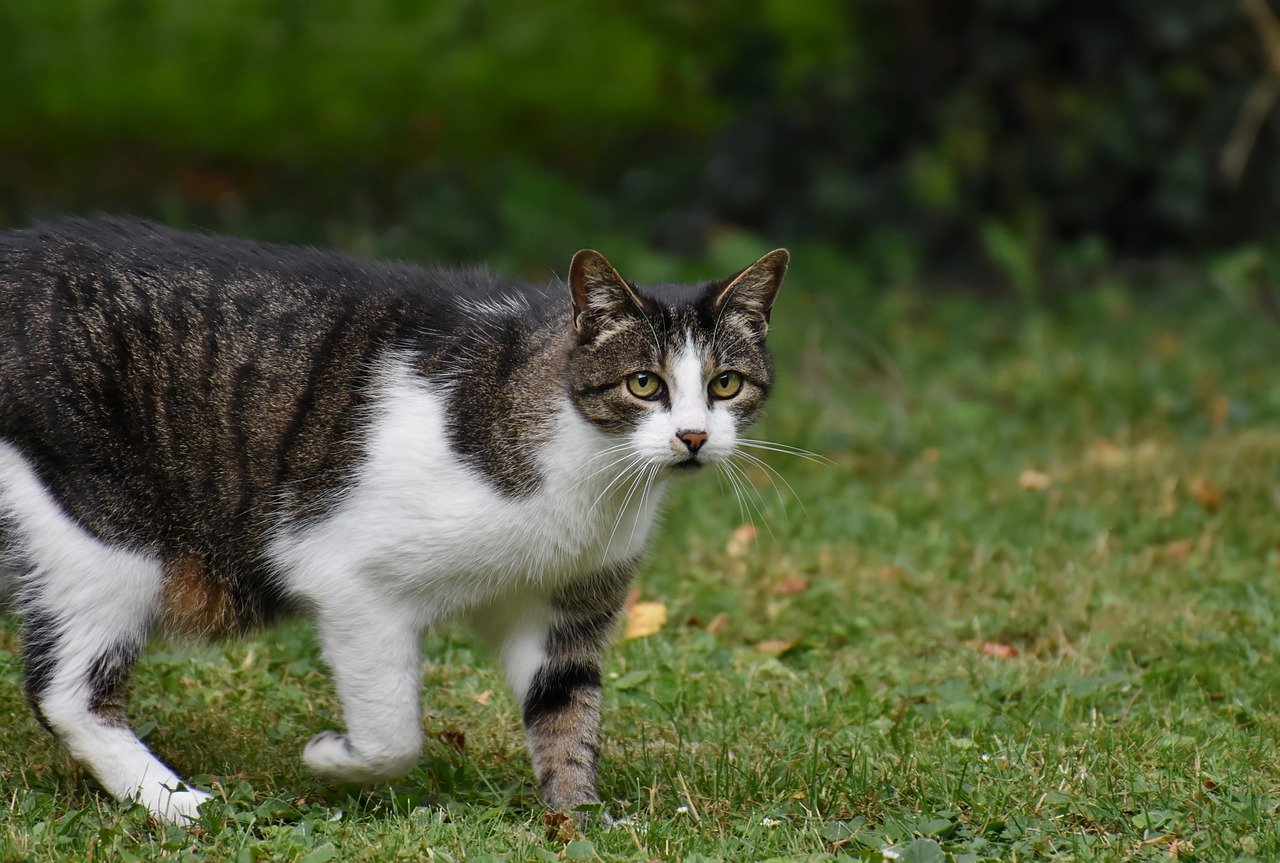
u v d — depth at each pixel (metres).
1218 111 19.27
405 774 7.98
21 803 7.54
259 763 8.45
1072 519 12.67
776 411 15.41
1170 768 8.27
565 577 7.91
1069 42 19.36
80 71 23.84
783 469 14.16
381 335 7.72
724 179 20.61
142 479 7.60
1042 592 11.37
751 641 10.83
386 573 7.55
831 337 17.23
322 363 7.65
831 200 19.80
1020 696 9.73
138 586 7.70
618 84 24.12
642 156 24.45
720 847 7.30
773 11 20.05
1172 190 19.30
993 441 14.88
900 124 20.02
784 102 20.58
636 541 8.03
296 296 7.80
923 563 12.05
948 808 7.88
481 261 19.38
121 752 7.75
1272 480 13.25
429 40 23.42
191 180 22.55
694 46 22.00
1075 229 20.34
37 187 21.94
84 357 7.48
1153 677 9.84
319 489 7.58
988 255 19.67
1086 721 9.22
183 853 7.05
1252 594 11.05
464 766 8.48
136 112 24.27
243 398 7.62
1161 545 12.37
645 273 18.03
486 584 7.75
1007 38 19.20
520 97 24.50
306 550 7.62
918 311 18.48
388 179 23.00
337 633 7.66
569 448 7.54
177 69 23.91
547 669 8.20
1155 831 7.59
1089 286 19.00
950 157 19.05
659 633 10.72
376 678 7.68
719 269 17.91
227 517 7.72
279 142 24.06
